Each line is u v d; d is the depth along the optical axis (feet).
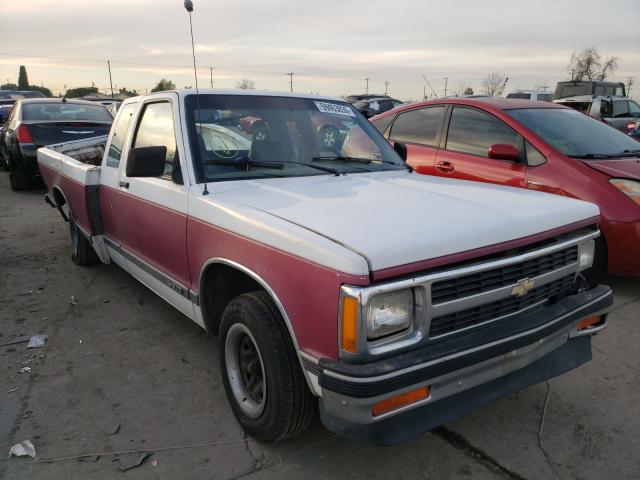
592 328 9.66
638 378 11.53
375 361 6.88
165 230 11.10
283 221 8.10
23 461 8.75
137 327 13.92
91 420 9.89
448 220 7.97
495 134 18.22
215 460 8.85
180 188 10.48
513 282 8.10
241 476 8.49
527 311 8.60
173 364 12.02
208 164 10.52
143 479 8.40
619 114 53.62
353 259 6.70
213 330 10.57
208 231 9.50
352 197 9.29
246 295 8.84
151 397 10.69
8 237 22.67
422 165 20.03
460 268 7.38
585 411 10.30
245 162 10.86
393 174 11.85
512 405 10.48
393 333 7.05
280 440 8.86
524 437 9.50
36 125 31.48
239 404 9.41
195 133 10.79
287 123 12.05
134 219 12.64
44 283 17.11
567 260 9.19
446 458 8.96
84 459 8.82
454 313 7.48
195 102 11.29
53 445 9.17
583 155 16.78
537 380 8.80
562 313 8.67
